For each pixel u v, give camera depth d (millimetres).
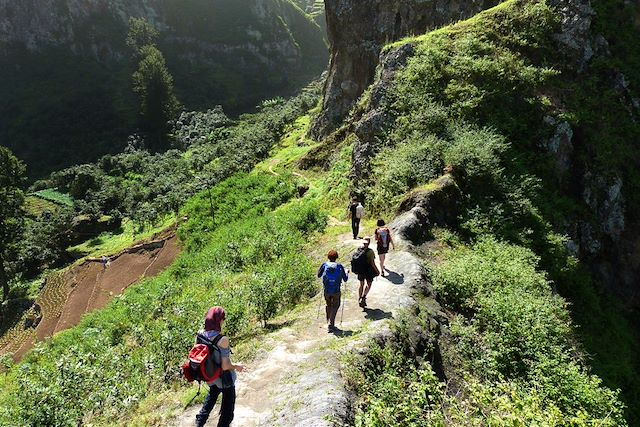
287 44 169000
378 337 9688
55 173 80188
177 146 96438
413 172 19078
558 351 10391
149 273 36781
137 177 75562
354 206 18562
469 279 12844
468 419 7266
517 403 6914
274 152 51000
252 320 13500
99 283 40375
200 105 126562
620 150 19812
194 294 21031
